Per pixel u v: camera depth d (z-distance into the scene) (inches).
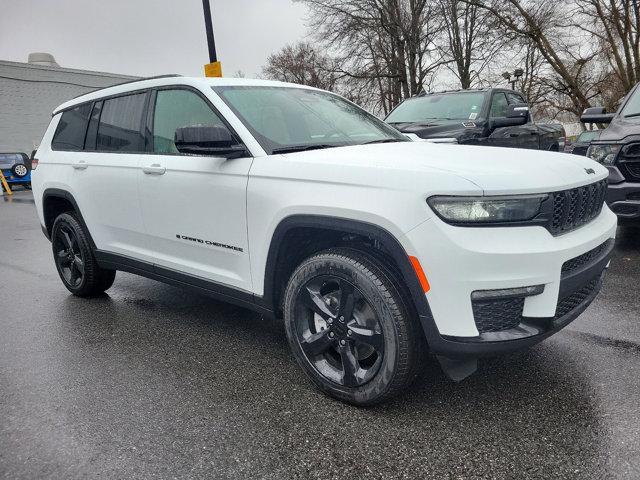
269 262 113.0
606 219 115.8
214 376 120.6
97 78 1190.3
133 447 93.1
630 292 167.3
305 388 113.7
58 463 89.0
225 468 86.8
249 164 115.9
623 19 972.6
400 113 340.8
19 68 1072.8
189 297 183.5
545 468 84.6
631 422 95.8
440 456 88.7
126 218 151.4
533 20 969.5
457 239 87.2
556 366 118.9
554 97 1144.8
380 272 96.0
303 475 84.8
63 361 131.1
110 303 179.0
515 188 89.4
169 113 140.1
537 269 88.7
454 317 89.4
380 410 103.0
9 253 286.7
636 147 198.1
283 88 147.7
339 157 107.0
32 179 190.4
